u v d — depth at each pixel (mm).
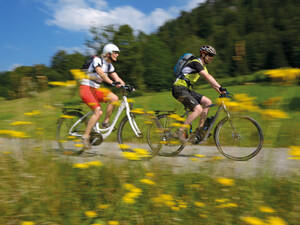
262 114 1895
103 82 4078
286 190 2455
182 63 4184
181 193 2465
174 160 2963
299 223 2021
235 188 2422
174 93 4145
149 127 3889
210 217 2080
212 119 3916
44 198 2309
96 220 2104
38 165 2713
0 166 2732
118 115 4066
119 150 3312
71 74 2828
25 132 2701
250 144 3699
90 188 2541
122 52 33719
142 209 2215
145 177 2527
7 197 2344
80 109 4074
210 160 2750
